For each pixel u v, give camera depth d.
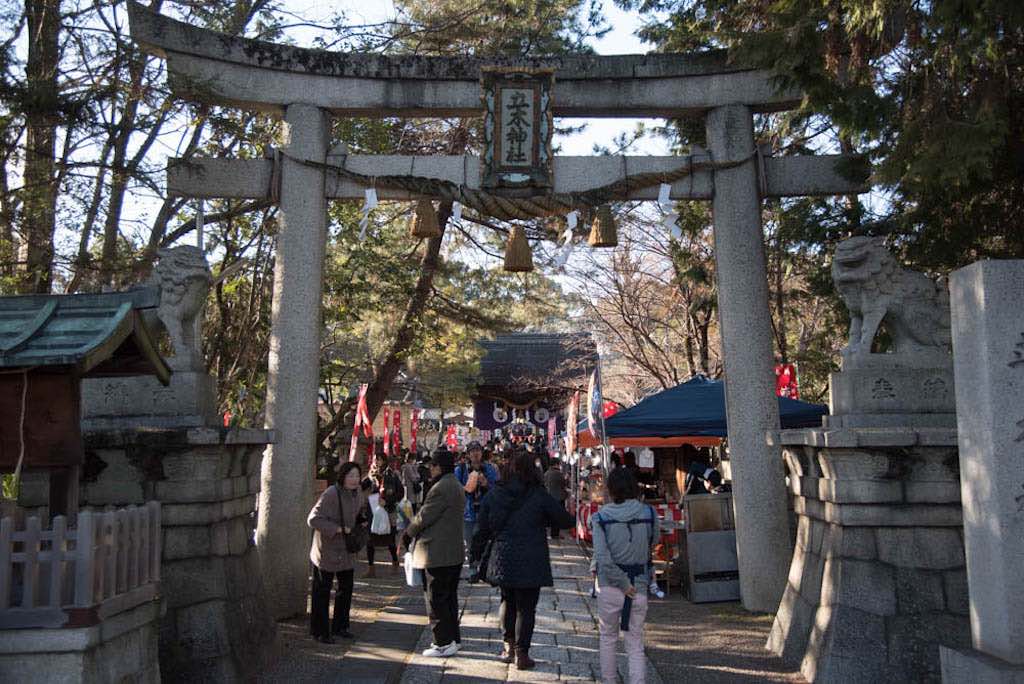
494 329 17.80
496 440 29.38
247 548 7.72
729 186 10.28
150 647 5.27
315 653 8.02
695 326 20.47
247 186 10.12
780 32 7.96
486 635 8.88
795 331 21.14
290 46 10.23
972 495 5.21
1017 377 5.00
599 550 6.34
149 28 9.63
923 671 6.34
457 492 8.01
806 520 7.75
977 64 7.43
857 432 6.56
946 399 7.30
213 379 8.01
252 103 10.21
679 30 12.95
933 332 7.45
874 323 7.50
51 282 9.82
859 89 7.97
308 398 9.98
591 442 17.59
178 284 7.75
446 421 38.47
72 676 4.34
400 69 10.26
